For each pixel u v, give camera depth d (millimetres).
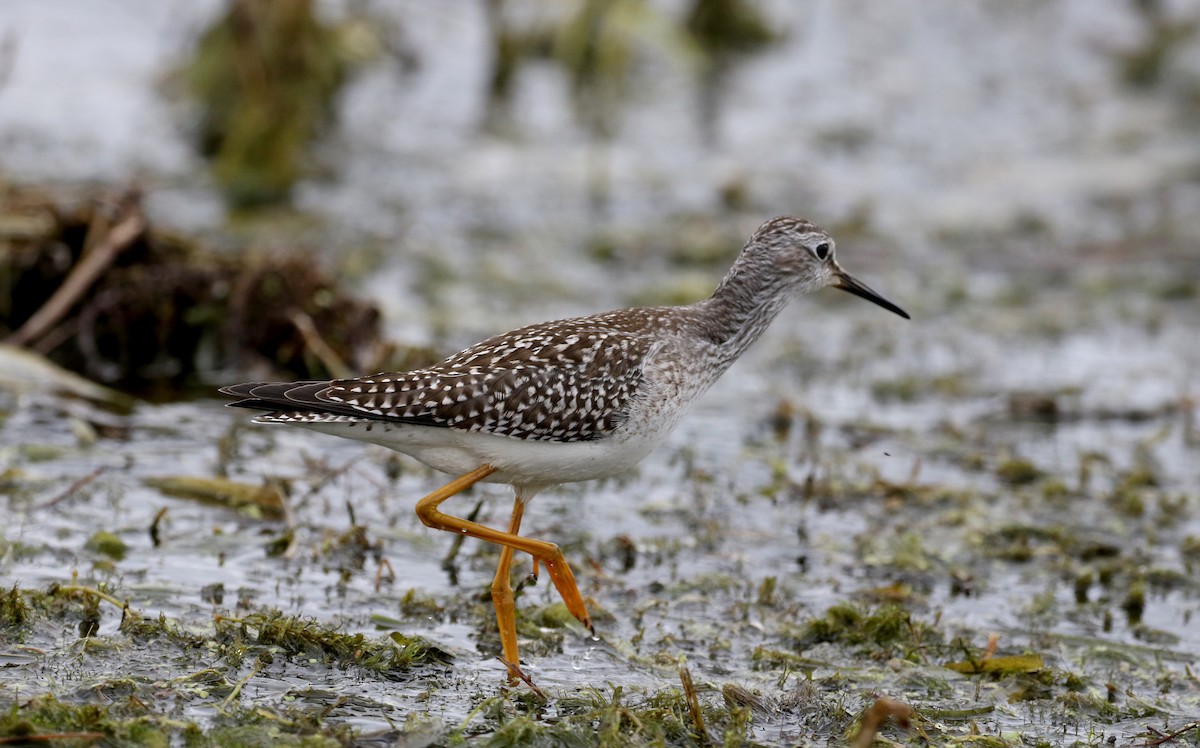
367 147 24938
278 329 17156
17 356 15898
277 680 10016
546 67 28812
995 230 24219
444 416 10602
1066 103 30219
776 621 11875
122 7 29406
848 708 10398
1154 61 31938
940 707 10531
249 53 22734
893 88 30031
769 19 31375
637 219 23453
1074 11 34500
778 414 16906
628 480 15055
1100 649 11680
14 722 8719
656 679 10695
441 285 20219
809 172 26031
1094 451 16500
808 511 14445
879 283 21922
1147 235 24219
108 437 14805
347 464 14133
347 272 20078
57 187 21203
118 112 24875
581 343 10953
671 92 28516
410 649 10484
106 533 12062
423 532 13227
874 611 12203
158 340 17016
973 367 19109
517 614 11555
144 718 9047
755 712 10156
